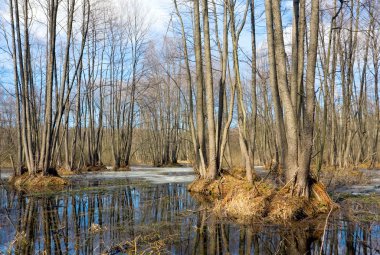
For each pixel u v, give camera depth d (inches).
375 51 970.1
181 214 339.0
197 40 545.0
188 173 940.0
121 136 1286.9
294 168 326.6
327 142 979.9
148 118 1695.4
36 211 362.3
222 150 522.3
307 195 319.3
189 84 579.2
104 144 1784.0
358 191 459.2
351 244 226.5
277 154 661.3
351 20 807.7
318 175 357.7
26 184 597.0
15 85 633.6
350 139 983.6
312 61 306.8
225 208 340.5
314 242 233.3
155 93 1505.9
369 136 1256.8
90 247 228.4
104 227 281.3
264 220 297.6
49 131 626.2
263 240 240.5
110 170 1133.7
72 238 252.1
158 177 800.3
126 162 1219.9
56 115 664.4
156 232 267.3
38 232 271.7
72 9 654.5
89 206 391.9
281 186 348.2
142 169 1186.6
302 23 343.9
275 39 329.7
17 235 245.1
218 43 574.9
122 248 222.7
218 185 482.6
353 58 915.4
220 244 233.6
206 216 327.0
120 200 436.5
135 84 1305.4
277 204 305.7
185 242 239.1
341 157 829.8
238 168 656.4
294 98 345.7
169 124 1485.0
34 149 636.1
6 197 465.7
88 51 1133.7
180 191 524.1
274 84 359.9
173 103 1625.2
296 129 326.3
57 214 345.4
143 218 323.0
